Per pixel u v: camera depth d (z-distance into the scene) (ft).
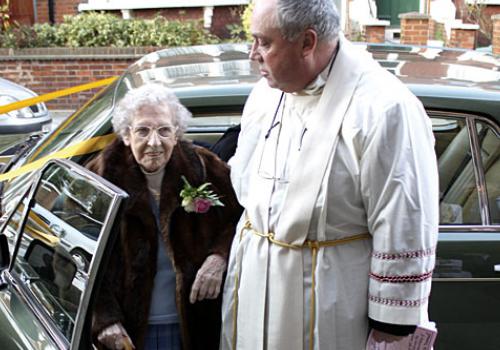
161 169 9.59
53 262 8.71
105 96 12.73
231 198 9.91
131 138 9.35
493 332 10.87
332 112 8.00
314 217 8.14
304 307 8.36
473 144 11.05
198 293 9.57
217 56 13.82
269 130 8.78
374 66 8.16
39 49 33.55
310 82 8.09
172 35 34.55
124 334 9.23
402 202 7.68
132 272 9.36
